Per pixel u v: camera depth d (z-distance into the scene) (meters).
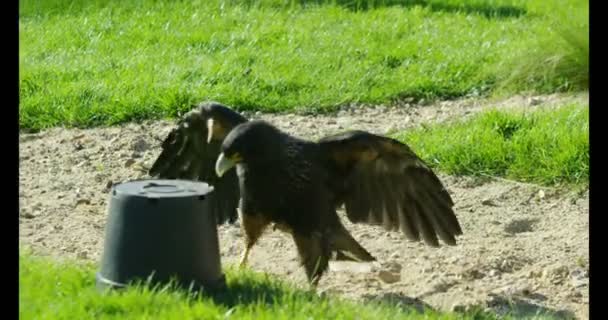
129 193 9.35
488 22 23.36
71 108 16.41
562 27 18.56
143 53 19.52
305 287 10.38
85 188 13.59
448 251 11.92
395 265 11.41
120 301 8.95
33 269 9.83
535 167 14.01
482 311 10.02
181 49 19.88
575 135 14.33
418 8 24.14
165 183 9.80
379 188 10.70
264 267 11.34
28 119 16.09
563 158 13.93
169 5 22.88
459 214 12.95
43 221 12.33
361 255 10.54
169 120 16.42
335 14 23.02
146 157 14.80
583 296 10.76
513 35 21.97
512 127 15.18
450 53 20.19
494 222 12.73
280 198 10.03
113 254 9.40
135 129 15.97
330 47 20.20
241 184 10.14
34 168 14.28
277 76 18.06
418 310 10.08
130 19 21.75
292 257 11.69
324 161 10.18
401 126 16.25
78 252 11.32
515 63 18.75
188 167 11.49
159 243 9.29
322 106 17.23
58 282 9.59
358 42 20.59
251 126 9.89
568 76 18.02
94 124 16.28
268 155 9.88
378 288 10.80
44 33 20.61
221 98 16.94
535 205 13.23
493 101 17.80
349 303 9.50
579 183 13.64
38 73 17.86
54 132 15.88
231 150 9.82
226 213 11.52
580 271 11.34
